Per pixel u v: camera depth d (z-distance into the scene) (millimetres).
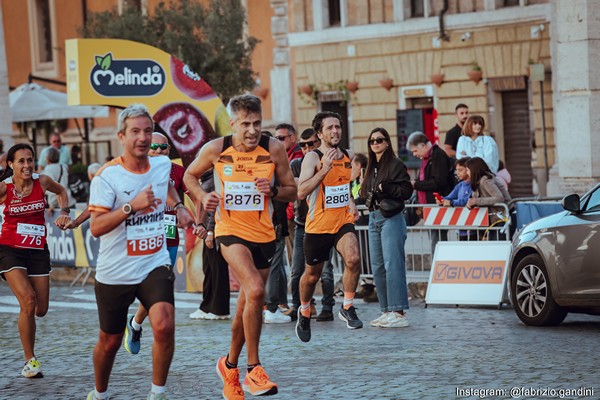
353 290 21141
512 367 16562
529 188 52219
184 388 16094
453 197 26125
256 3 61812
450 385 15352
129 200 13500
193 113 30297
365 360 17797
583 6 30625
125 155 13555
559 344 18625
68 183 38031
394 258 21578
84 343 21141
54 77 73250
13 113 54000
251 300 14398
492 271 24500
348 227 20234
